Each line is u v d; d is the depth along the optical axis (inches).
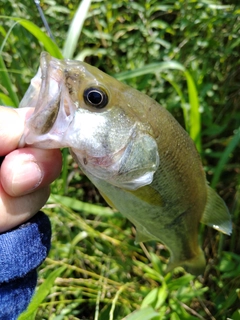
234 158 9.4
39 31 6.5
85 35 9.9
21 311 4.5
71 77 4.1
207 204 5.8
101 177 4.5
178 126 5.1
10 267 4.2
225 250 8.4
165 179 5.0
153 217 5.2
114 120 4.4
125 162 4.5
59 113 4.0
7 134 3.9
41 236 4.5
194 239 6.1
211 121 9.0
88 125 4.2
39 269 7.3
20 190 3.9
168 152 4.9
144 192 4.9
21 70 8.8
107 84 4.3
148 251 8.3
